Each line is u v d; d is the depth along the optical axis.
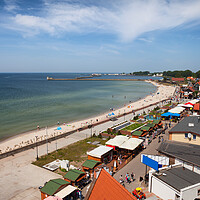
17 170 30.95
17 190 25.31
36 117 75.31
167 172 20.72
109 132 49.53
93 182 16.69
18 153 38.09
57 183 22.25
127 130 50.03
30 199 23.39
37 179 28.14
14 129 59.81
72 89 192.38
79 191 22.59
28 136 51.69
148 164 21.81
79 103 109.50
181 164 22.56
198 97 110.88
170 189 17.88
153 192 20.12
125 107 98.31
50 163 33.06
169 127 54.84
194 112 66.69
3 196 24.00
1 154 35.50
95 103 111.19
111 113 80.69
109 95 150.62
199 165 20.69
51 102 110.56
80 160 34.47
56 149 39.97
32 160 34.81
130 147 33.22
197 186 17.62
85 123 65.06
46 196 21.34
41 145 42.88
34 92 159.25
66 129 58.41
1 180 27.86
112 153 33.72
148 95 150.38
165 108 84.62
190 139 35.44
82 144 43.06
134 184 24.91
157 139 44.16
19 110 87.62
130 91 183.38
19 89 181.38
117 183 15.04
